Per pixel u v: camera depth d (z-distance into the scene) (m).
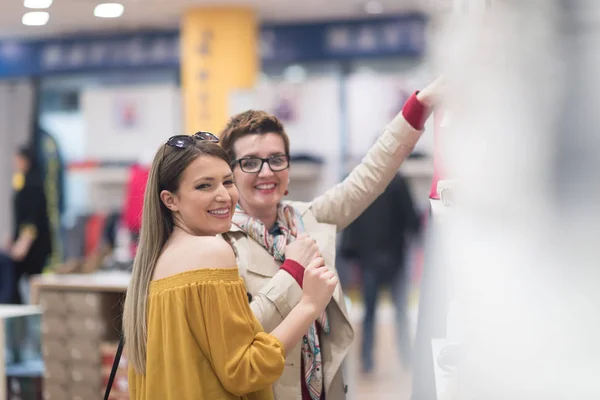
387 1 8.57
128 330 1.71
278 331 1.70
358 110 8.08
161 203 1.75
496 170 0.72
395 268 6.05
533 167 0.67
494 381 0.74
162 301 1.63
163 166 1.72
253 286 2.01
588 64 0.63
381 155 2.16
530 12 0.67
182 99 8.95
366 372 5.86
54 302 4.53
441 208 1.25
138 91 9.01
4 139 10.82
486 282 0.75
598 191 0.63
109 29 9.90
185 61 8.75
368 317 5.97
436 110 1.48
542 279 0.67
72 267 4.96
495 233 0.72
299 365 1.98
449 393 1.22
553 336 0.67
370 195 2.20
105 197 9.15
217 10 8.59
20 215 7.10
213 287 1.60
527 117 0.67
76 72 10.39
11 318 3.93
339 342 2.05
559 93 0.64
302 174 8.05
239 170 2.12
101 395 4.41
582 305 0.65
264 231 2.06
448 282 1.01
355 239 6.06
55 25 9.45
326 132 8.16
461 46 0.78
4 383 3.81
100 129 9.08
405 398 5.03
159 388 1.63
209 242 1.66
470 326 0.82
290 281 1.87
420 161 7.73
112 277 4.82
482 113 0.74
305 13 9.22
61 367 4.50
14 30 9.73
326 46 9.80
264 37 9.88
